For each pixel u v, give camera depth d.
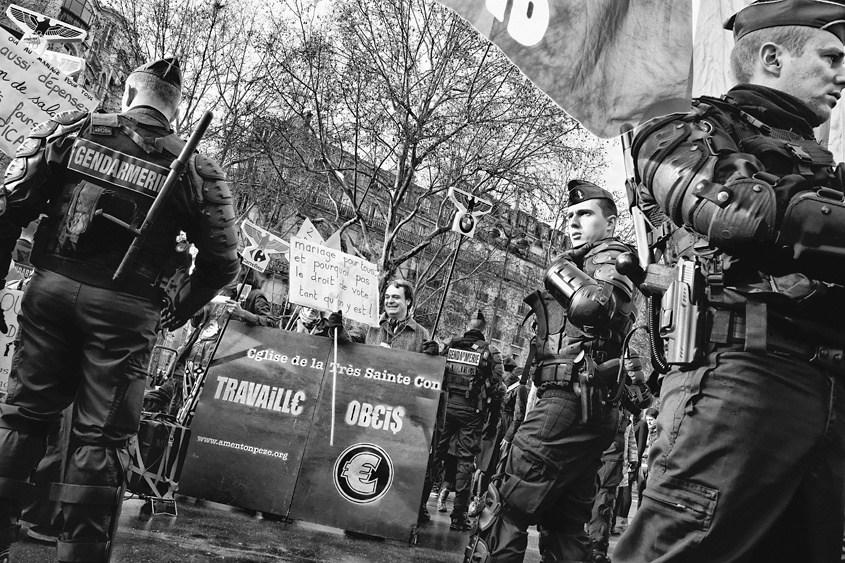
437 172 24.44
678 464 1.60
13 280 5.34
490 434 7.98
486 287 33.31
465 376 7.63
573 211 3.73
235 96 24.47
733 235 1.50
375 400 5.78
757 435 1.54
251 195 27.20
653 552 1.61
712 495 1.54
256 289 7.57
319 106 23.58
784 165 1.69
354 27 22.83
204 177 2.98
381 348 5.93
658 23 1.84
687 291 1.66
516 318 33.28
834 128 3.53
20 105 4.77
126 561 3.40
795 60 1.80
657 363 1.85
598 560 5.91
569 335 3.27
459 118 22.94
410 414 5.73
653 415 9.53
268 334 5.99
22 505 2.73
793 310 1.58
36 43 7.29
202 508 5.52
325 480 5.58
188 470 5.59
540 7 1.91
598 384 3.18
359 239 29.31
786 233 1.45
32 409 2.74
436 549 5.37
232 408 5.75
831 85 1.81
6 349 4.70
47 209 2.87
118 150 2.86
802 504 1.58
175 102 3.13
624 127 1.83
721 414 1.57
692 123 1.69
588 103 1.87
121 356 2.76
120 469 2.74
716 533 1.54
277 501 5.52
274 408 5.76
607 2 1.89
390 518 5.50
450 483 9.22
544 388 3.31
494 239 28.66
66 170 2.82
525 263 32.12
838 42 1.80
